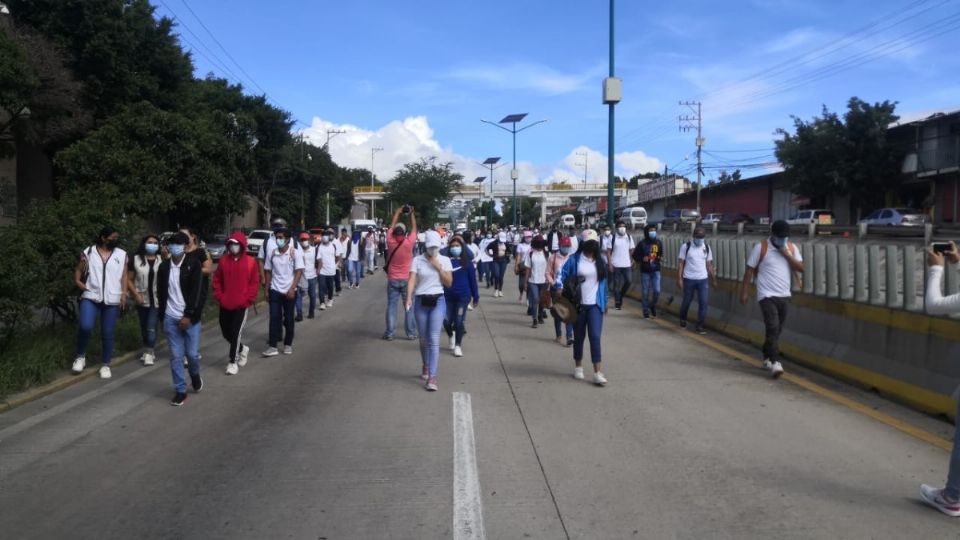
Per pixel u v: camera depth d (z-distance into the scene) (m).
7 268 8.40
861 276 8.94
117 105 30.98
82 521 4.73
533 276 13.88
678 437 6.46
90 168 24.94
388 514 4.80
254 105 49.19
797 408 7.46
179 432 6.77
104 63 30.44
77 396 8.21
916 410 7.37
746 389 8.35
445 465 5.77
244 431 6.78
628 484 5.32
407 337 12.55
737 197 56.44
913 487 5.23
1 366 8.00
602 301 8.68
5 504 5.03
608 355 10.61
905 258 7.93
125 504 5.01
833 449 6.09
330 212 72.81
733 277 13.11
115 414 7.42
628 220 49.28
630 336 12.52
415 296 8.54
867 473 5.51
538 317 14.49
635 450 6.11
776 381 8.78
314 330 13.63
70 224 10.30
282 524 4.66
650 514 4.78
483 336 12.78
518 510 4.86
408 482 5.39
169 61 33.53
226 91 46.97
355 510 4.88
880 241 11.09
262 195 55.62
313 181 63.94
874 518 4.69
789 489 5.20
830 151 37.59
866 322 8.59
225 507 4.95
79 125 28.36
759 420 7.00
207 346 11.74
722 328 12.77
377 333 13.25
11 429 6.86
